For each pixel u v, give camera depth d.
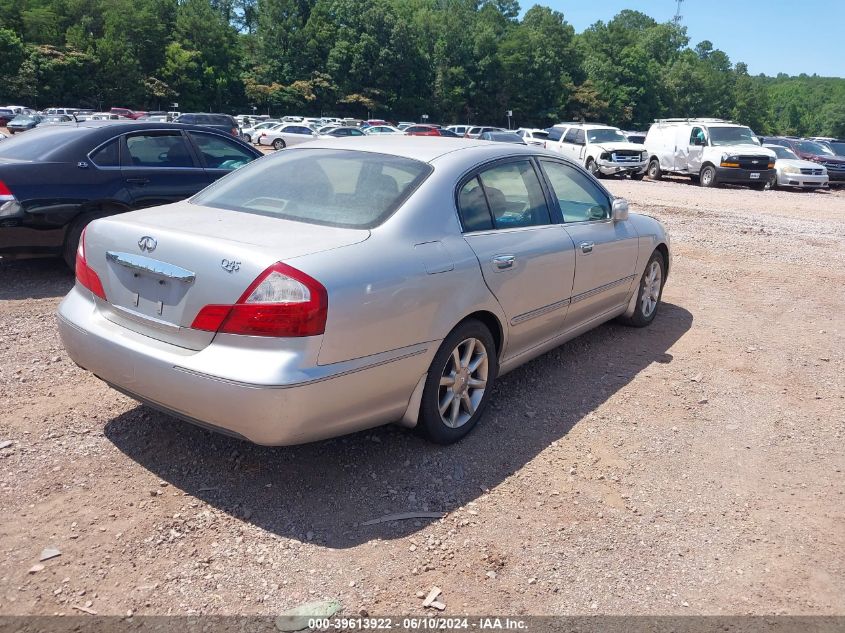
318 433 3.20
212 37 105.31
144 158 7.28
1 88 83.56
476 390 4.06
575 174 5.15
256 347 2.99
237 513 3.21
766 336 6.20
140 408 4.18
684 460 3.94
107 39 93.00
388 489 3.46
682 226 12.37
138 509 3.20
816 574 3.00
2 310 5.95
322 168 4.05
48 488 3.32
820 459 4.02
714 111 137.00
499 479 3.63
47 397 4.27
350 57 105.62
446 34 108.12
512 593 2.80
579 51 115.19
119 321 3.46
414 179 3.82
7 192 6.31
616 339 5.95
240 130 45.91
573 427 4.27
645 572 2.97
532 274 4.27
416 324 3.45
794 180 23.45
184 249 3.18
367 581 2.82
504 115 109.88
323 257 3.14
